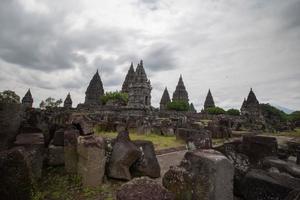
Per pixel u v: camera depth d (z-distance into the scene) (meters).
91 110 46.12
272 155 6.00
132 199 3.30
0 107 6.60
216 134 19.73
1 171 4.11
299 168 5.10
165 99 84.81
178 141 15.55
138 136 18.06
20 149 4.52
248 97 67.75
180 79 84.12
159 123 22.48
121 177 6.46
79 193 5.62
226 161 4.27
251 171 5.02
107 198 5.36
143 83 49.78
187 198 4.42
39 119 9.09
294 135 25.86
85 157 6.08
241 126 32.91
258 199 4.48
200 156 4.45
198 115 52.75
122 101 59.00
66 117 12.73
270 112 67.69
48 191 5.62
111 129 19.11
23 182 4.29
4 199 4.08
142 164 6.94
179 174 4.71
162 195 3.42
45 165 7.27
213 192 4.04
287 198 3.71
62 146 7.70
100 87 75.69
